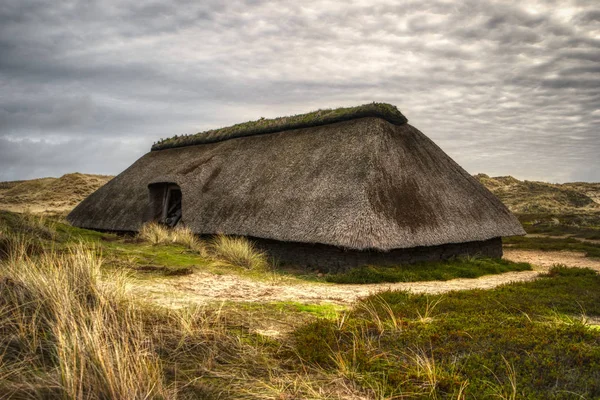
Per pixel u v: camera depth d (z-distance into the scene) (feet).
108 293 18.40
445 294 27.84
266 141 60.34
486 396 13.28
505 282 37.47
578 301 26.53
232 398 12.74
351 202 40.65
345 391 13.89
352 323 19.86
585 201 224.12
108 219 66.33
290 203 45.73
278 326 19.90
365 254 39.47
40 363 12.97
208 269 33.22
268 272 37.32
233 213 50.16
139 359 12.69
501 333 18.35
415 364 15.67
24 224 35.58
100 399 10.93
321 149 51.03
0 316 15.21
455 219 47.60
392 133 51.31
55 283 17.06
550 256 63.21
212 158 63.36
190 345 16.26
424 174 49.62
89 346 12.31
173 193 65.10
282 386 13.65
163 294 23.36
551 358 15.56
